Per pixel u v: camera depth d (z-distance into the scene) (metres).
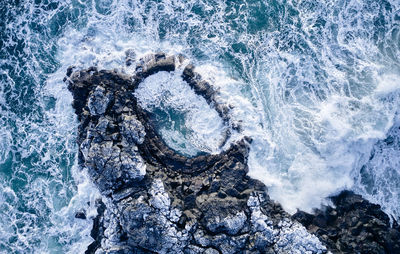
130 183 16.89
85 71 18.80
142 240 16.03
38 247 18.42
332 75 18.52
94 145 16.97
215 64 18.95
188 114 18.28
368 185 17.66
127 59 18.81
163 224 16.20
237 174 17.31
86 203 18.33
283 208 17.20
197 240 16.14
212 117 18.22
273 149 17.92
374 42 18.77
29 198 18.80
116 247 16.39
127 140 17.19
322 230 16.88
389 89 17.92
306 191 17.44
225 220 16.25
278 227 16.53
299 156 17.86
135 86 18.33
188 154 17.88
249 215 16.58
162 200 16.50
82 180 18.50
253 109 18.36
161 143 17.89
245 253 15.99
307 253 16.19
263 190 17.19
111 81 18.33
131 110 17.86
